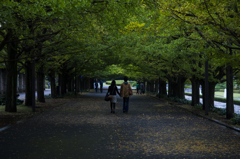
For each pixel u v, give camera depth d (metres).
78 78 48.69
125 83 15.59
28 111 15.64
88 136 8.38
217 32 9.01
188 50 14.12
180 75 22.22
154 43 16.19
